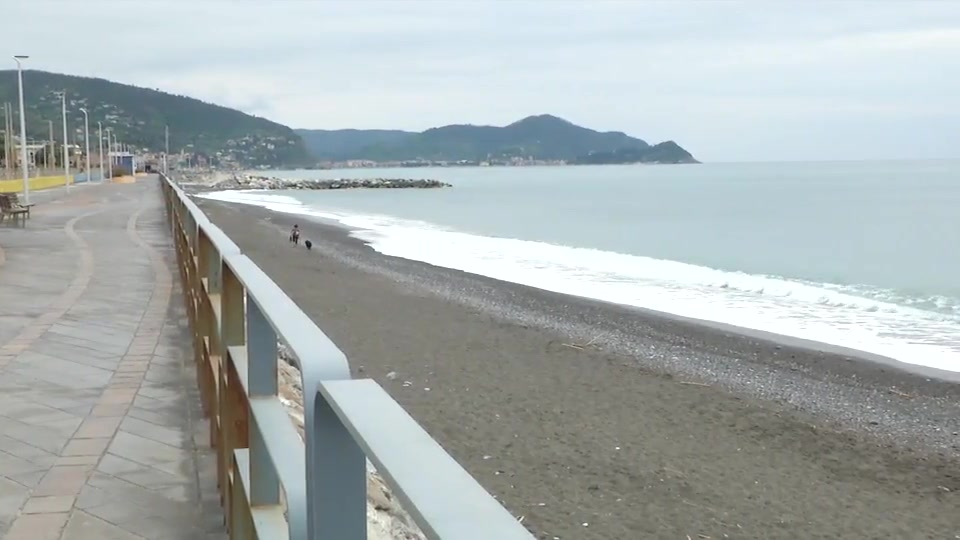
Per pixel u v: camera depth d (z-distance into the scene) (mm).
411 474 946
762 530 7973
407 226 49344
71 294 9617
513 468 9281
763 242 39781
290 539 1555
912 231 44500
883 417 11773
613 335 17000
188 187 110438
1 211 20484
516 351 15258
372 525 4531
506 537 803
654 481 9055
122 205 31375
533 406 11742
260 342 2336
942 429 11289
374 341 15836
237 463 2561
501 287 23594
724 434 10844
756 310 20516
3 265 12359
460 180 172625
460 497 893
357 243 37156
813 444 10594
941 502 8859
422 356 14625
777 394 12844
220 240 3268
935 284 25516
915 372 14305
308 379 1306
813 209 63844
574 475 9125
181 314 8312
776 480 9289
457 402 11812
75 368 6102
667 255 34031
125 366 6156
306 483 1366
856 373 14250
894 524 8250
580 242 39688
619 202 79562
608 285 24734
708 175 185375
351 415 1125
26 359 6375
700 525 8000
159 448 4387
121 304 8938
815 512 8469
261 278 2283
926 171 190750
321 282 23859
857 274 28109
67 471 4074
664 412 11719
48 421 4855
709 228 48094
